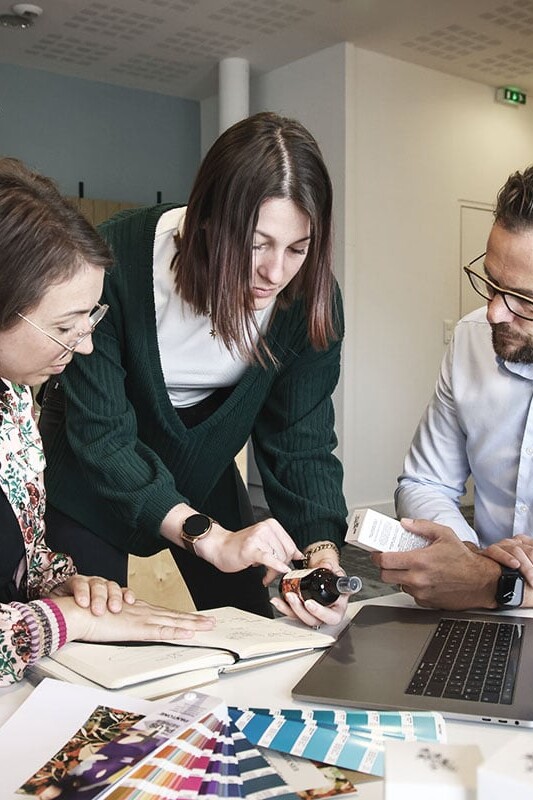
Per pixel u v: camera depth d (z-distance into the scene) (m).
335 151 5.77
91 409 1.48
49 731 0.89
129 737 0.83
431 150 6.19
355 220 5.78
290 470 1.69
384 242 5.95
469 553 1.37
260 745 0.87
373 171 5.87
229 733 0.86
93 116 6.58
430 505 1.76
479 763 0.59
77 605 1.22
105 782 0.75
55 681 1.01
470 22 5.34
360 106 5.79
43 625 1.13
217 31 5.54
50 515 1.68
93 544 1.66
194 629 1.25
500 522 1.83
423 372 6.24
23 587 1.36
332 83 5.77
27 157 6.30
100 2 5.09
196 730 0.85
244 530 1.34
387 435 6.06
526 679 1.05
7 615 1.11
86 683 1.05
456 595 1.35
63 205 1.12
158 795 0.73
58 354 1.16
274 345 1.61
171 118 6.99
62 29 5.54
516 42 5.67
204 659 1.10
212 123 7.04
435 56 5.93
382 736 0.89
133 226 1.55
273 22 5.37
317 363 1.69
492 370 1.79
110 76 6.48
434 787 0.57
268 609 1.94
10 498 1.31
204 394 1.69
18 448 1.34
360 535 1.34
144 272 1.51
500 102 6.62
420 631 1.26
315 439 1.70
